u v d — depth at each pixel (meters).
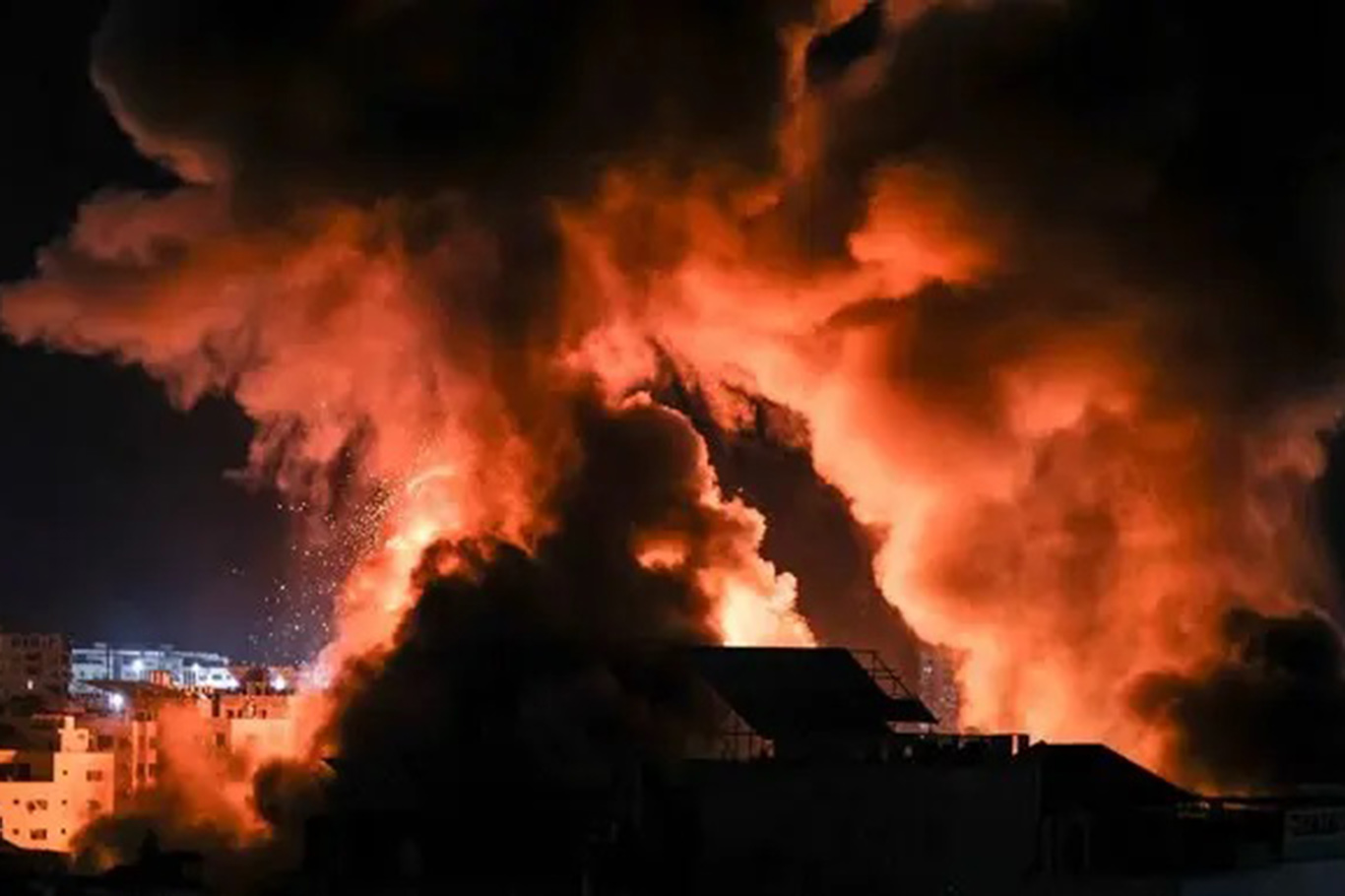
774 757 66.88
